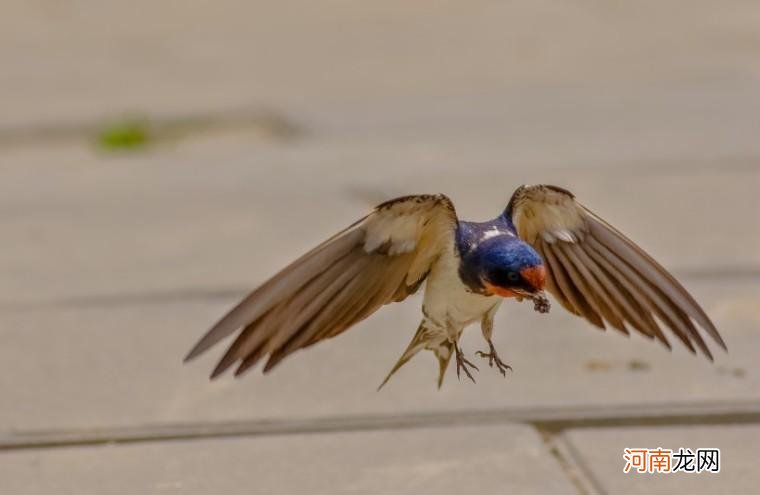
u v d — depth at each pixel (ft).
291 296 19.16
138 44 89.10
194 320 35.81
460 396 29.86
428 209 19.24
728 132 58.85
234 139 66.18
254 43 88.28
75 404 29.96
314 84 75.61
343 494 25.14
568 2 98.17
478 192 49.42
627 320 21.09
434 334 20.71
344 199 49.78
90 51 86.94
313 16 97.55
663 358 31.89
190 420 28.96
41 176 58.18
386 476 25.85
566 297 21.17
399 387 30.50
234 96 72.79
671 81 72.23
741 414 28.55
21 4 103.81
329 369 31.76
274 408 29.50
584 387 30.17
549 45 84.28
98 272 40.81
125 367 32.27
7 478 26.20
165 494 25.35
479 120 65.05
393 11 98.32
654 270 20.30
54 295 38.45
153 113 69.46
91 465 26.73
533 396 29.76
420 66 79.77
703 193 48.14
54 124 67.92
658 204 46.83
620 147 56.85
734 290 36.60
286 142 63.77
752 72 73.31
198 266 41.16
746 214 45.11
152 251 43.19
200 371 31.91
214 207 49.39
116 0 105.40
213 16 98.32
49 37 92.27
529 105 68.03
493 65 79.25
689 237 42.50
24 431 28.53
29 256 42.98
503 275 19.35
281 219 46.96
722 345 20.06
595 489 25.14
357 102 70.79
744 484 25.21
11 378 31.63
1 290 39.09
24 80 78.48
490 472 25.91
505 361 31.94
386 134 62.90
